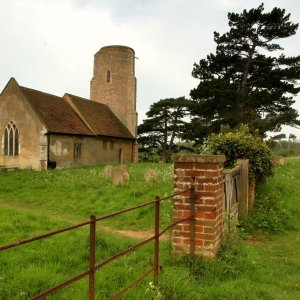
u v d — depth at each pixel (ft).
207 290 12.12
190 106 131.13
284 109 90.12
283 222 25.62
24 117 80.38
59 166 80.89
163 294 11.58
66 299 11.86
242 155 30.14
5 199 43.16
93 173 59.36
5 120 83.20
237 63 99.25
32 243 18.75
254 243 21.42
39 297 7.45
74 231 22.18
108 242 19.74
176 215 15.02
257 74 94.07
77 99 106.22
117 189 41.19
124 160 119.44
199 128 100.78
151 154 153.48
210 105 96.78
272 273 14.93
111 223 29.27
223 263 14.32
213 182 14.60
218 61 96.07
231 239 16.57
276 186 35.45
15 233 21.53
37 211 35.63
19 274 14.01
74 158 87.20
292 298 12.27
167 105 135.13
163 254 16.83
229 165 30.19
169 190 37.52
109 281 13.24
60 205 37.70
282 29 91.15
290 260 17.54
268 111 94.58
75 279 8.52
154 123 138.62
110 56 132.77
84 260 16.74
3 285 12.82
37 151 78.23
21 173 67.67
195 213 14.78
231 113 93.81
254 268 15.01
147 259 16.34
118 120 127.95
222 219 16.97
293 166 68.95
